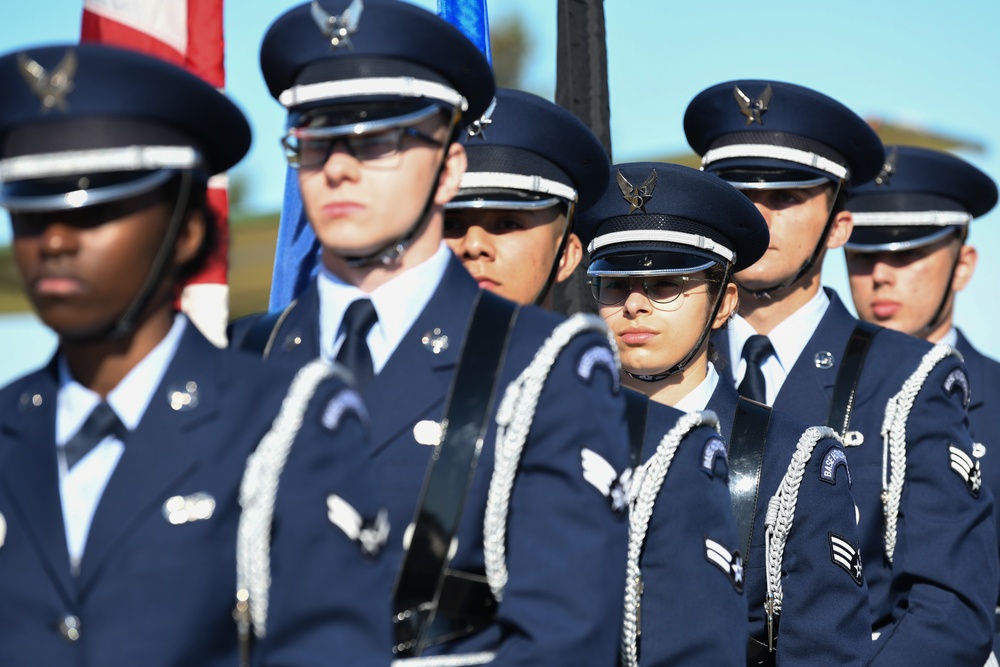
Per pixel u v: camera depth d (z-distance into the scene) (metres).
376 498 5.75
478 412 6.34
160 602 5.45
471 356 6.44
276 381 5.80
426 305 6.54
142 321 5.73
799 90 10.49
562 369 6.36
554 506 6.25
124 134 5.60
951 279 13.29
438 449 6.29
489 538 6.25
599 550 6.21
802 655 8.73
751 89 10.55
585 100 10.66
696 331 8.77
